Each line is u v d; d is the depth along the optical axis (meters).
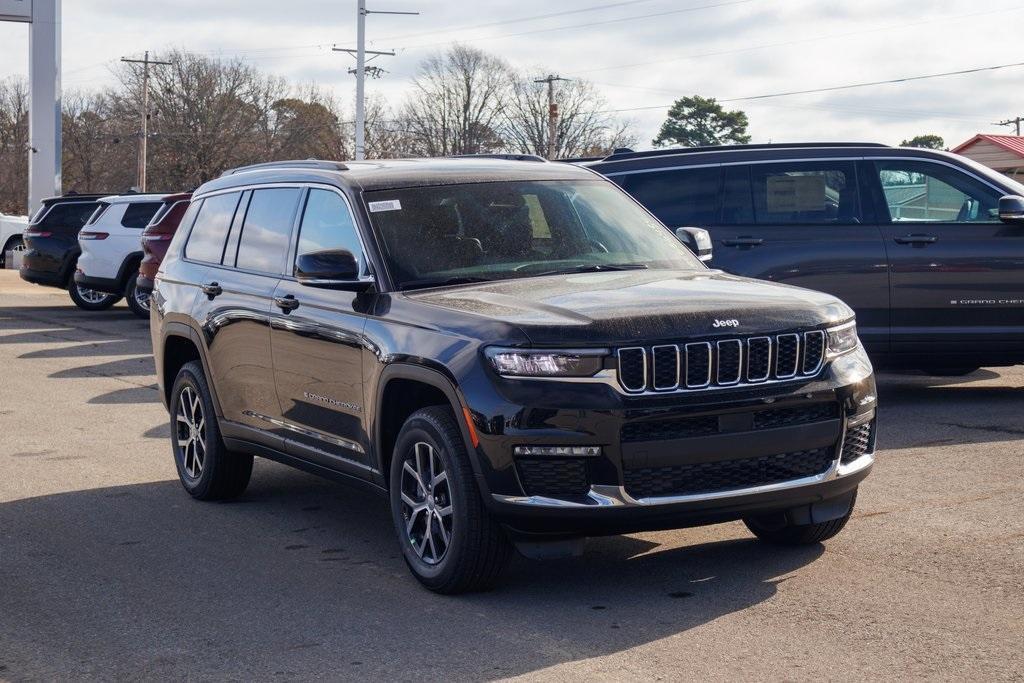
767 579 5.41
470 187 6.32
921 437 8.54
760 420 5.02
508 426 4.86
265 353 6.55
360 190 6.15
